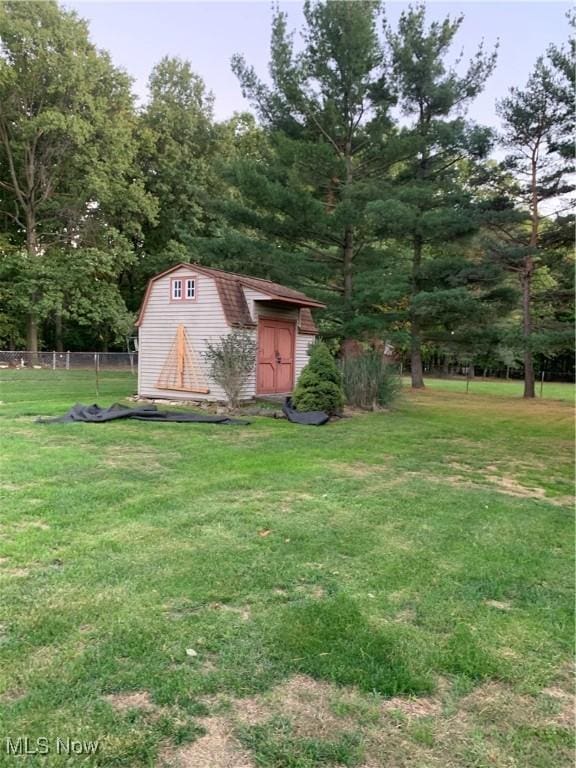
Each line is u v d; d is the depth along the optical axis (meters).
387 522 4.48
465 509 4.96
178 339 12.53
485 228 17.80
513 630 2.83
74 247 24.98
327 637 2.67
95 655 2.43
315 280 17.38
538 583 3.43
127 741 1.94
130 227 25.30
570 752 2.00
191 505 4.71
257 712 2.13
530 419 12.19
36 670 2.32
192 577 3.27
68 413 9.54
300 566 3.52
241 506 4.74
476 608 3.05
